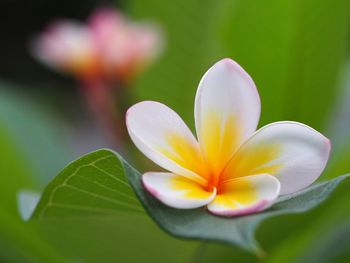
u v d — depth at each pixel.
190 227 0.34
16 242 0.56
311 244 0.61
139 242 0.51
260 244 0.52
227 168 0.37
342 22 0.62
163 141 0.37
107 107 0.81
